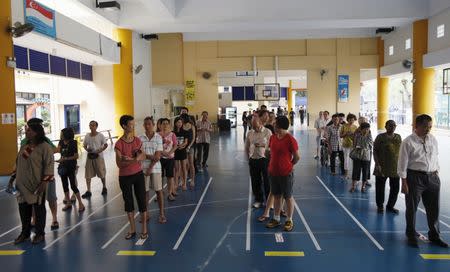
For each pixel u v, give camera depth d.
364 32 25.14
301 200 8.06
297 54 25.88
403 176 5.29
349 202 7.86
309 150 16.48
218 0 17.53
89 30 15.13
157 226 6.43
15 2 10.59
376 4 17.28
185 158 8.97
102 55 16.52
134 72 19.64
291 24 18.25
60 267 4.87
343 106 25.81
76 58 16.75
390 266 4.76
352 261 4.92
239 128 32.09
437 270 4.64
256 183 7.42
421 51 17.94
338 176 10.66
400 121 34.00
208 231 6.14
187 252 5.29
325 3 17.30
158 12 16.31
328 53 25.75
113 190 9.21
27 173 5.50
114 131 19.17
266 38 25.75
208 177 10.83
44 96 16.16
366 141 8.70
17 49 12.76
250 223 6.53
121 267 4.84
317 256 5.09
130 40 18.94
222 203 7.93
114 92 18.95
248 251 5.29
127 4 17.70
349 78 25.64
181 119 8.97
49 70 14.86
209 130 11.95
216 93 26.25
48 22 12.00
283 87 44.44
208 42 26.00
